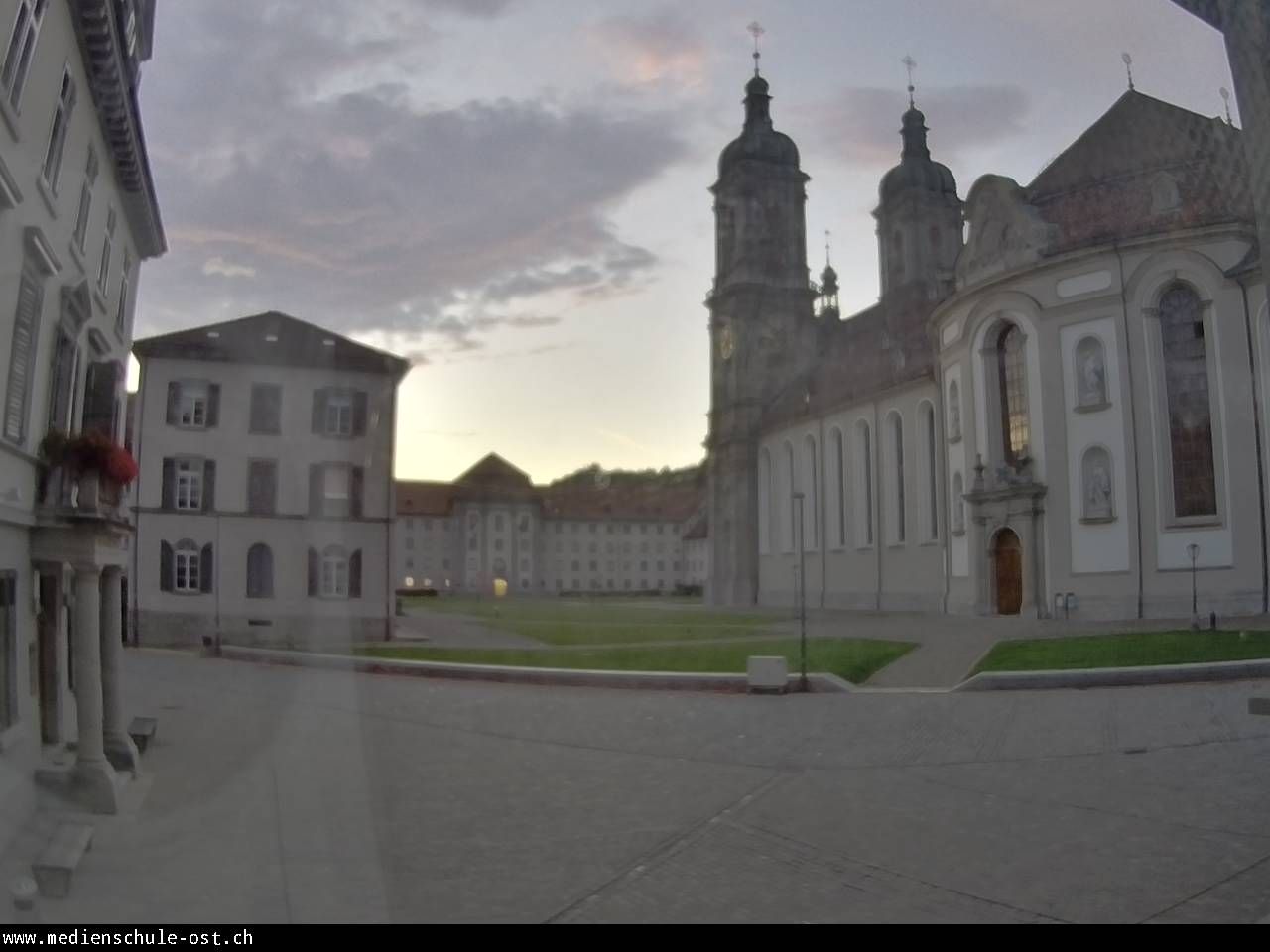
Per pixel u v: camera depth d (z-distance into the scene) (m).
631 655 18.86
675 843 7.84
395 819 6.77
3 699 6.07
